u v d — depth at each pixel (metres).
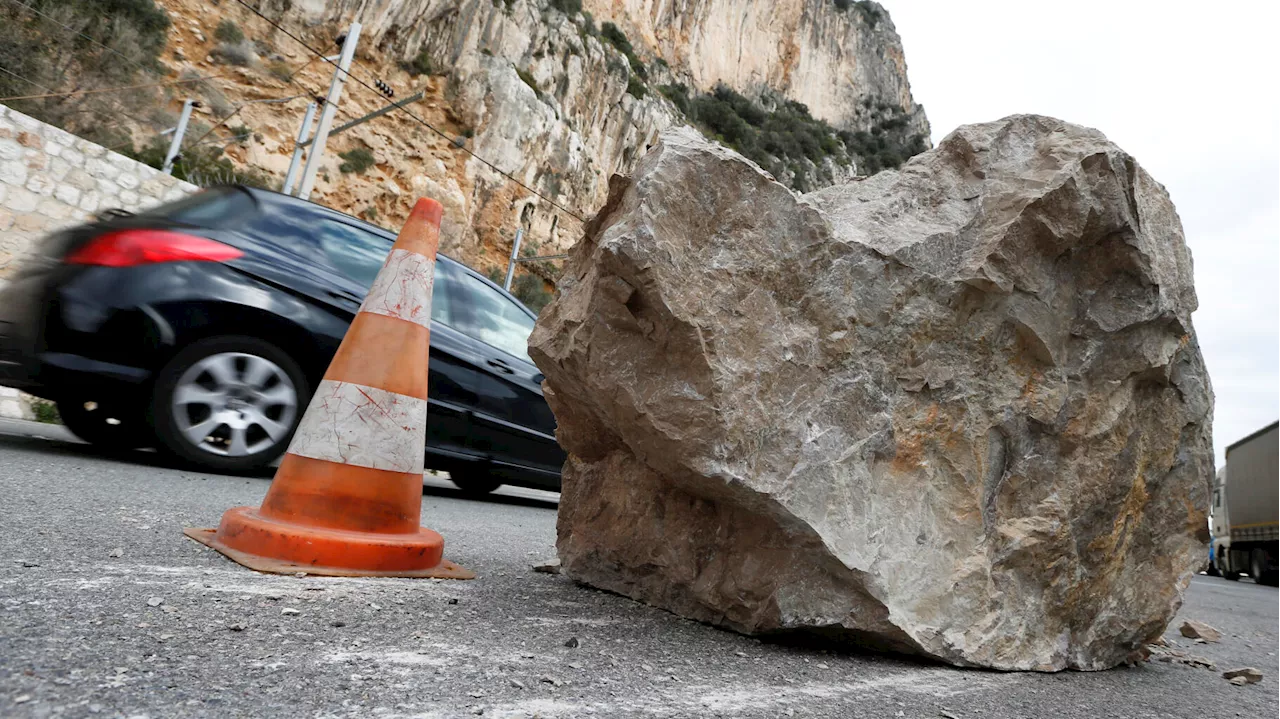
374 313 2.54
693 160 1.91
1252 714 2.06
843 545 1.95
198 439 3.88
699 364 1.84
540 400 5.20
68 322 3.53
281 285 4.12
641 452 2.09
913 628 2.02
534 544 3.64
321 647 1.51
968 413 2.20
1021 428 2.27
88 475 3.35
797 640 2.16
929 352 2.17
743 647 2.02
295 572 2.09
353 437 2.40
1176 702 2.09
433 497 5.37
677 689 1.57
